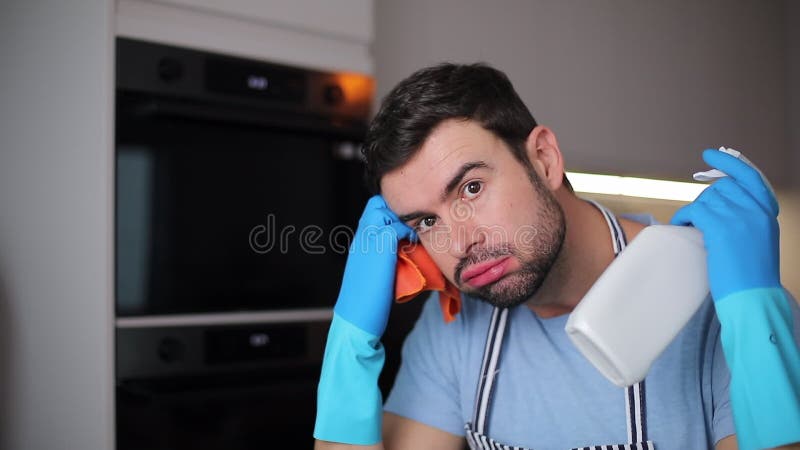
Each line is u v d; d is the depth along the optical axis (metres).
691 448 0.92
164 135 1.45
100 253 1.33
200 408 1.44
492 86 0.92
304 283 1.63
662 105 2.42
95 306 1.33
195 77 1.46
